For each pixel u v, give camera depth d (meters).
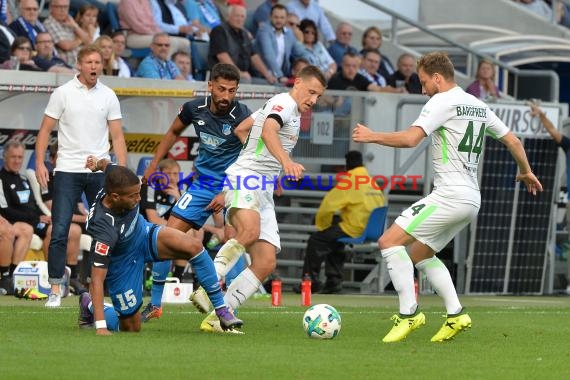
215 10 50.62
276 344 20.98
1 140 36.16
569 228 42.25
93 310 22.09
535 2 62.53
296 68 46.78
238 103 25.66
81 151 29.47
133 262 21.84
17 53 39.41
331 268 39.50
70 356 18.33
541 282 42.62
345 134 41.41
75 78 29.70
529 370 18.17
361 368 17.84
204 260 22.08
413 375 17.20
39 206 35.62
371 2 52.88
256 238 23.19
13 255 34.44
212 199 25.67
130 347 19.69
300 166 21.77
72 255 34.38
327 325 22.08
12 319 24.89
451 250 41.88
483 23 59.97
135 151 37.56
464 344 22.08
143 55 45.97
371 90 46.50
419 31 57.25
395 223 22.62
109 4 46.94
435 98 22.22
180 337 21.62
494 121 23.08
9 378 15.94
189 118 25.61
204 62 47.03
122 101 37.44
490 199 41.03
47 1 48.47
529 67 56.22
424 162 42.09
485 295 41.22
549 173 41.94
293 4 52.16
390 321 26.80
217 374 16.77
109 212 21.20
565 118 44.16
